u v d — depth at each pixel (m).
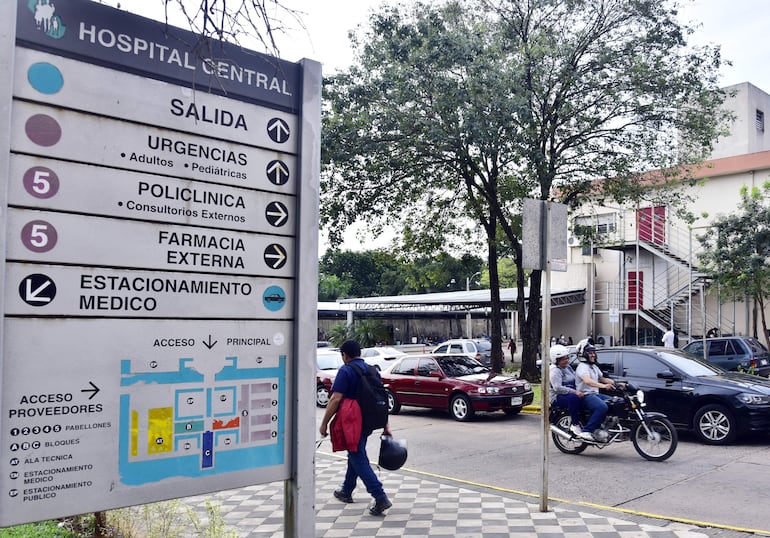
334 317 51.97
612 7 19.31
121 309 3.24
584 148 20.47
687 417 10.93
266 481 3.74
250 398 3.68
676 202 21.59
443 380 14.91
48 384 3.01
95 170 3.19
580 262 32.50
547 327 6.79
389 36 18.28
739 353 19.52
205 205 3.53
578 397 9.99
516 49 19.42
